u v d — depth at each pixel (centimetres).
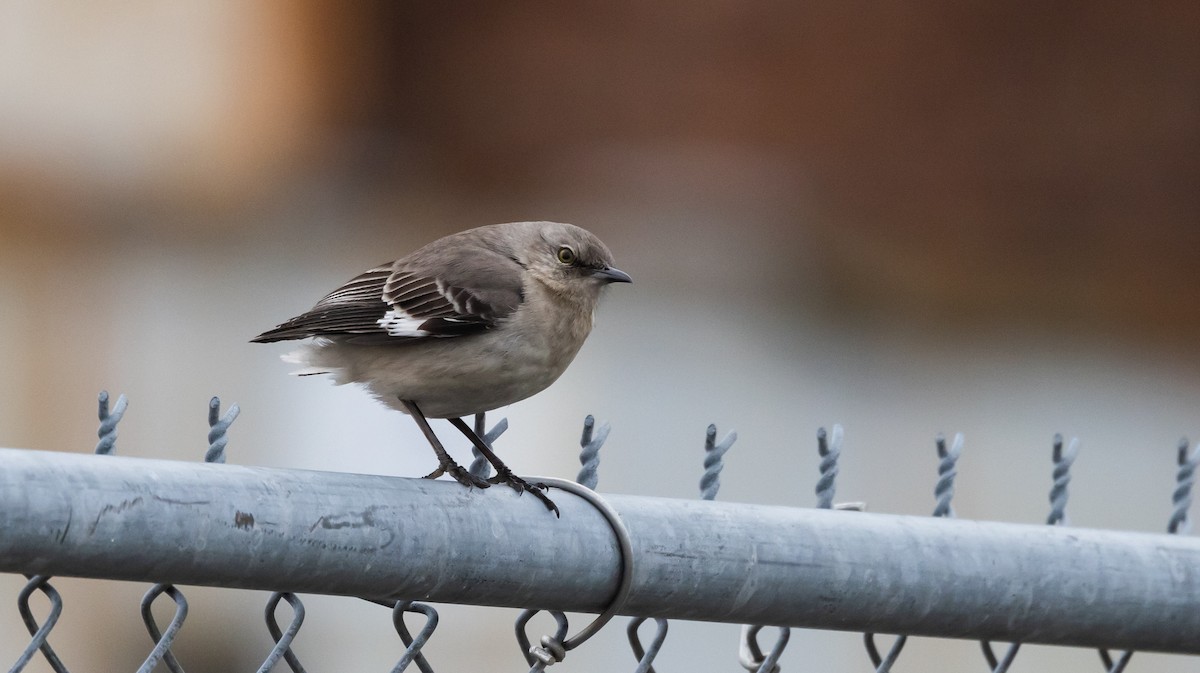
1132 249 1603
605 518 379
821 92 1580
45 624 363
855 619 406
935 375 1538
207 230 1484
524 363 572
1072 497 1477
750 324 1508
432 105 1602
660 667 1148
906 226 1587
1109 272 1595
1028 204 1588
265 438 1298
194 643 1153
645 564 378
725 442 425
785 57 1577
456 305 559
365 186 1562
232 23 1519
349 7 1584
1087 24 1603
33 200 1416
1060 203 1592
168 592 378
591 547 375
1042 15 1584
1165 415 1555
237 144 1524
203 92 1510
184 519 328
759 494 1390
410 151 1587
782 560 392
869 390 1507
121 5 1470
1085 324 1586
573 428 1333
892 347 1539
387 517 352
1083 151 1602
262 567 339
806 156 1584
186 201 1487
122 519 322
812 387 1492
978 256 1578
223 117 1520
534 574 370
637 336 1447
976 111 1586
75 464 321
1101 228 1597
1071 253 1592
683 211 1552
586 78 1586
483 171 1590
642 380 1413
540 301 587
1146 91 1602
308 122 1573
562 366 600
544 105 1589
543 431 1311
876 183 1584
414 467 1257
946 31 1575
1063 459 494
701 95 1584
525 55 1591
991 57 1588
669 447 1374
